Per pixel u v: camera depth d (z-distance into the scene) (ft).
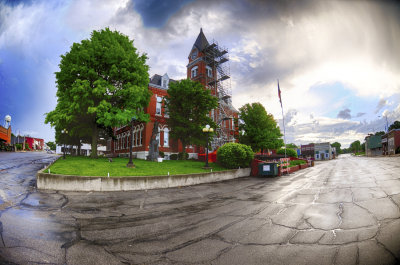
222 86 122.52
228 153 63.16
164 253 13.55
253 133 100.63
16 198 28.45
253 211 23.16
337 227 16.51
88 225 19.21
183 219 21.09
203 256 13.02
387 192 26.99
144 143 88.99
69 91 56.90
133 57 65.62
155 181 41.75
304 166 91.66
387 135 184.34
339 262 11.42
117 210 24.81
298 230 16.57
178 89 77.87
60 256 13.01
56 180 35.83
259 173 59.98
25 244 14.46
